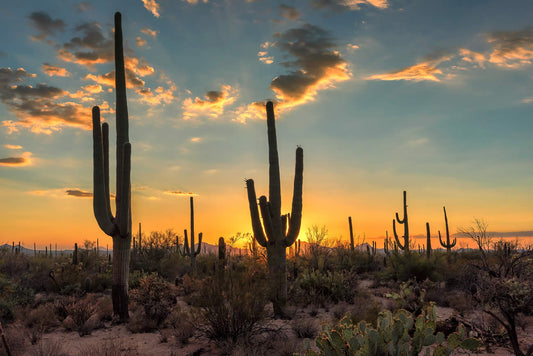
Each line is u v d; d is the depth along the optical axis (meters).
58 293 18.27
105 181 14.28
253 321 9.07
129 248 13.01
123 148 13.02
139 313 12.18
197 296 9.51
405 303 10.77
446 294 14.41
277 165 13.67
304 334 9.41
